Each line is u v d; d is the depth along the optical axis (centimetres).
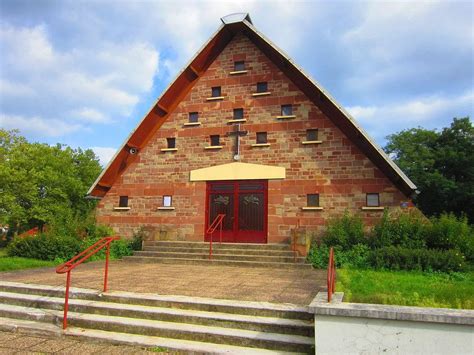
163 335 739
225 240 1736
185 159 1861
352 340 589
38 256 1611
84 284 1027
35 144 3359
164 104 1895
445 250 1320
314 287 995
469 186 3347
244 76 1830
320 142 1658
